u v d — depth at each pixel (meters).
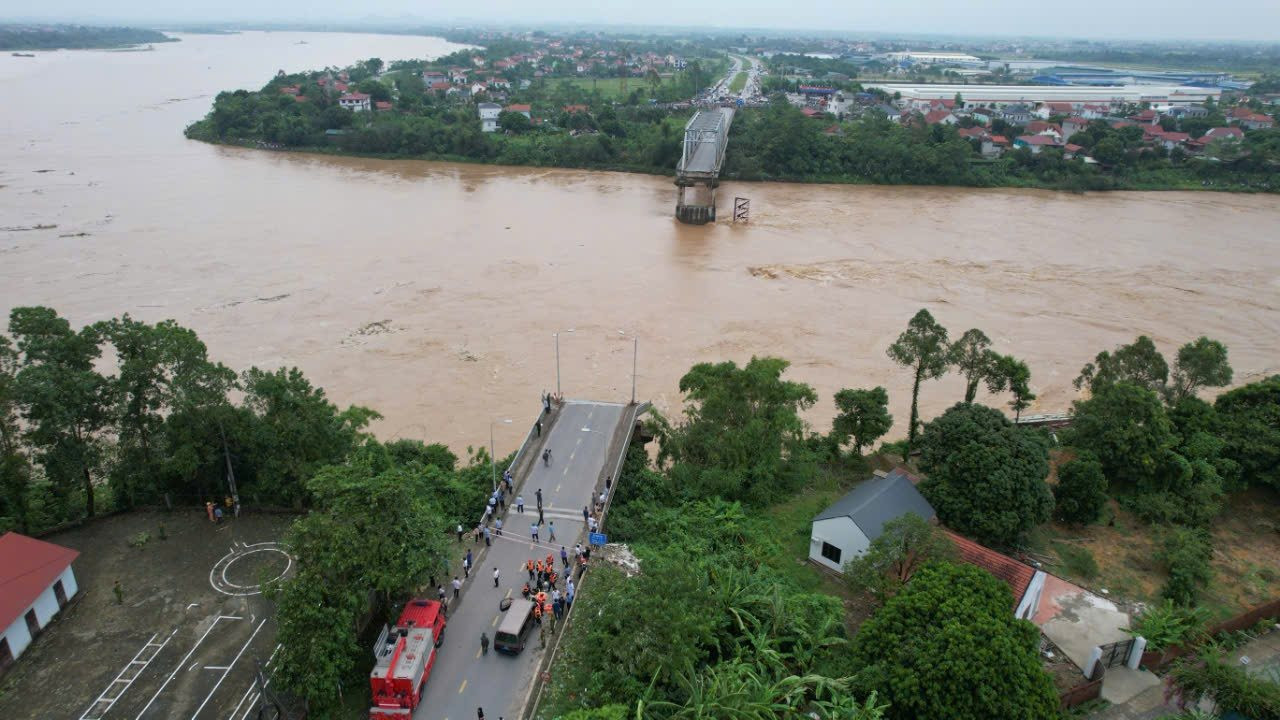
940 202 188.88
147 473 55.19
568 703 37.41
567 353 96.50
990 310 115.62
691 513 58.84
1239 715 41.69
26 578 44.41
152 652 43.38
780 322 108.81
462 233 146.88
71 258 122.75
